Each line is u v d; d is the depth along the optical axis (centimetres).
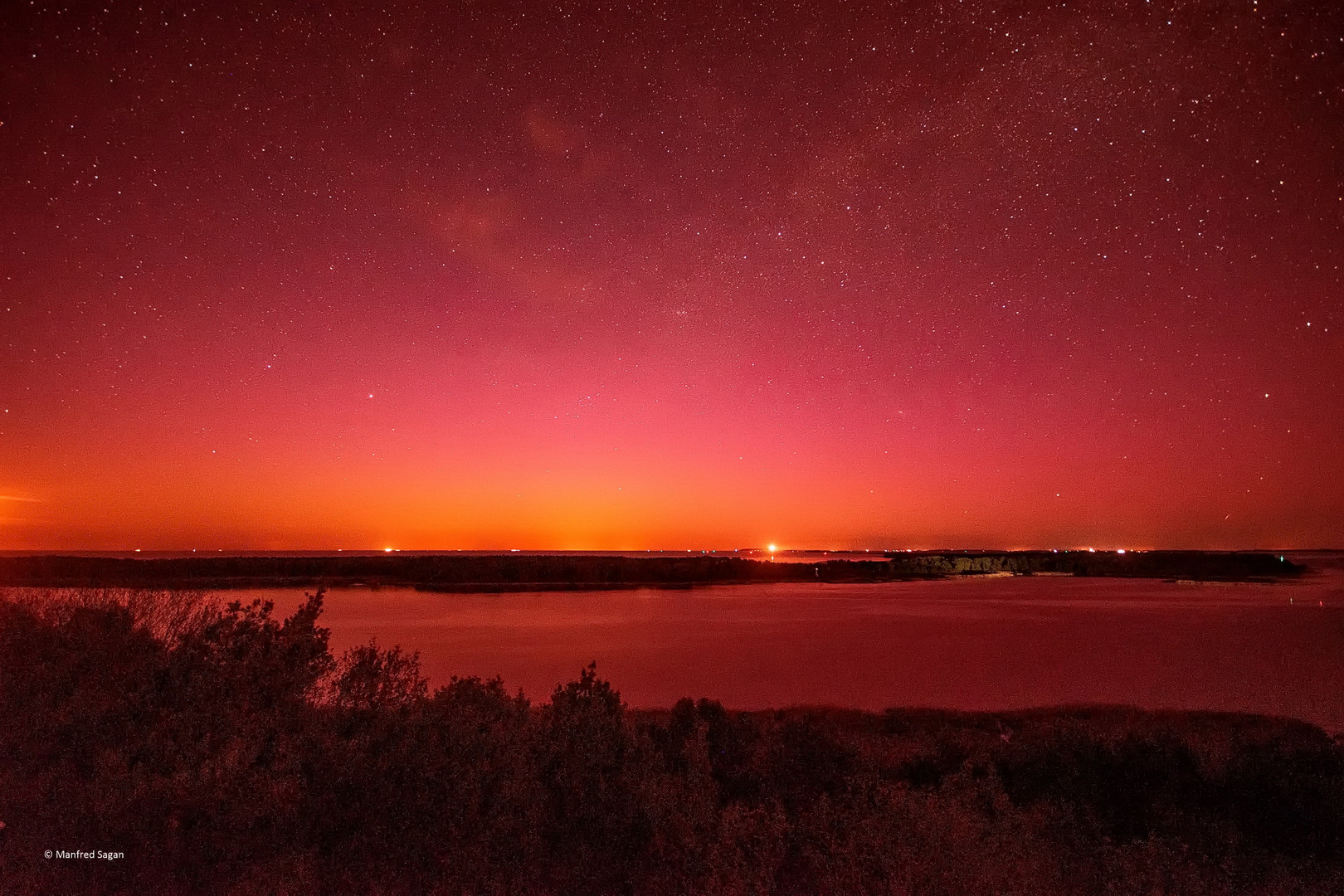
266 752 495
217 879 382
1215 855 561
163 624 707
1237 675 2289
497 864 412
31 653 587
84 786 434
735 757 760
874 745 969
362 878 396
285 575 7319
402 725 521
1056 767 777
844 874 436
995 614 4634
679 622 3931
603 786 480
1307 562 15200
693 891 407
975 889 434
